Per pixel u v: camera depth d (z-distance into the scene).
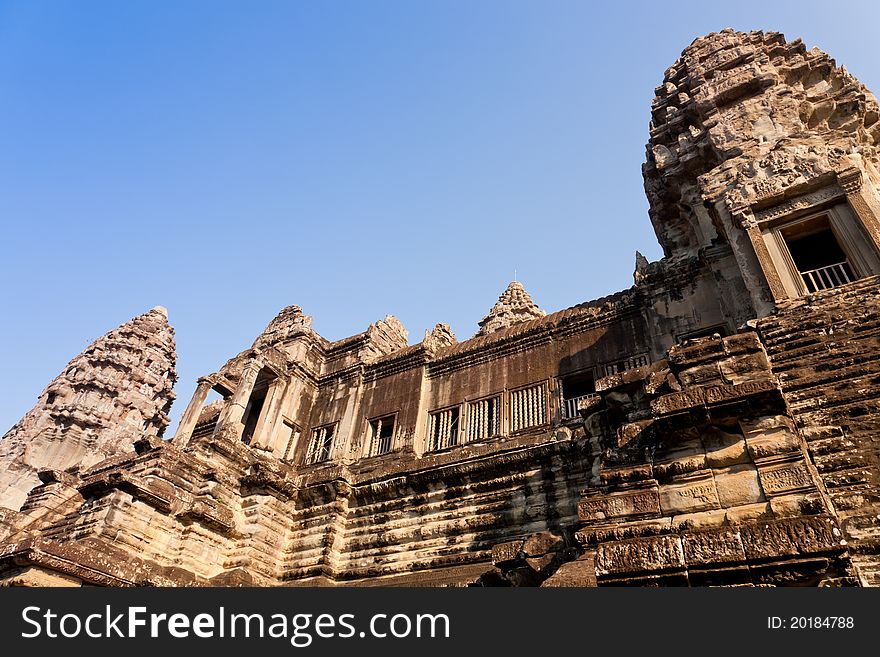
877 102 19.19
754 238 15.19
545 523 16.42
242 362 26.14
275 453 24.94
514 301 42.97
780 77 21.31
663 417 8.61
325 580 19.22
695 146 21.20
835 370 9.83
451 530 18.12
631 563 7.09
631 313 20.59
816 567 6.25
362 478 21.28
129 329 44.00
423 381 24.72
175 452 20.42
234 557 19.73
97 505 17.92
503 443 18.83
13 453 34.47
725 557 6.66
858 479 8.10
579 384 21.34
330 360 29.56
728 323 17.47
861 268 13.40
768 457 7.77
